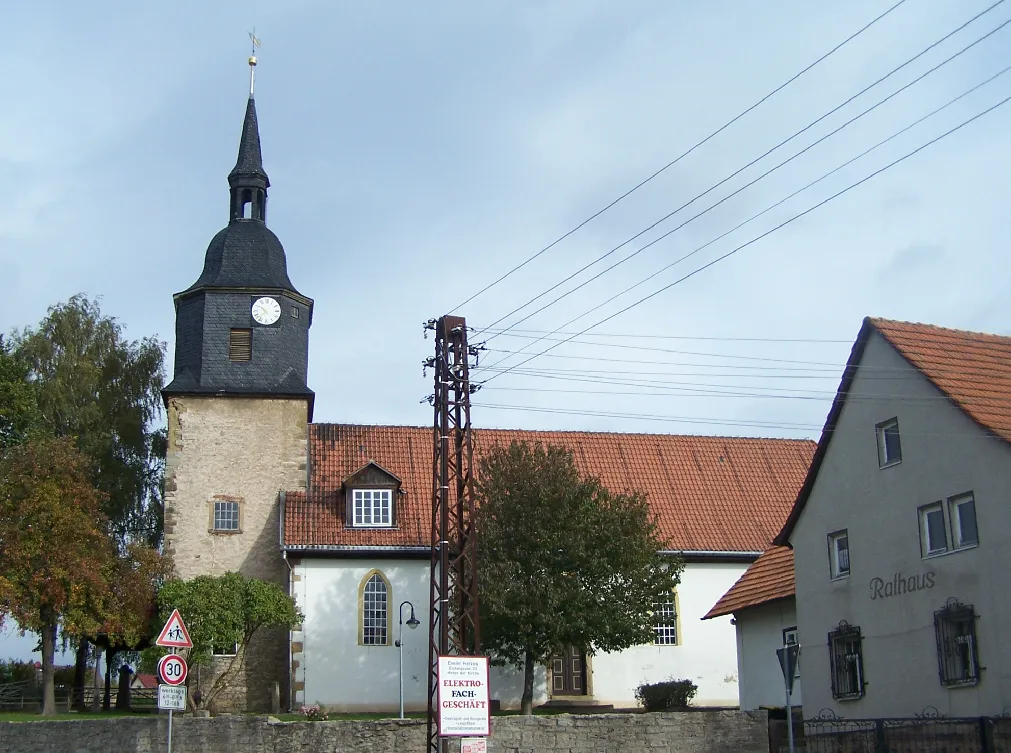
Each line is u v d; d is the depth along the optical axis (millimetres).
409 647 45594
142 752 32281
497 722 31641
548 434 53344
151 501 57156
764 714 32906
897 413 32000
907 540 31266
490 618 39594
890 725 27953
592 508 40219
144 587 42781
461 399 31781
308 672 44656
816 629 34438
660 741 32250
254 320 49312
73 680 55625
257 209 51656
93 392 55594
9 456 43375
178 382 48438
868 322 33094
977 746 25500
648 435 54469
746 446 55000
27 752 32656
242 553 47188
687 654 47781
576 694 46562
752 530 50375
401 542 46188
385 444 50812
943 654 29625
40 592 40688
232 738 32219
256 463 48094
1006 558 28109
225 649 41875
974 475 29266
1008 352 33688
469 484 31359
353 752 32000
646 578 40375
